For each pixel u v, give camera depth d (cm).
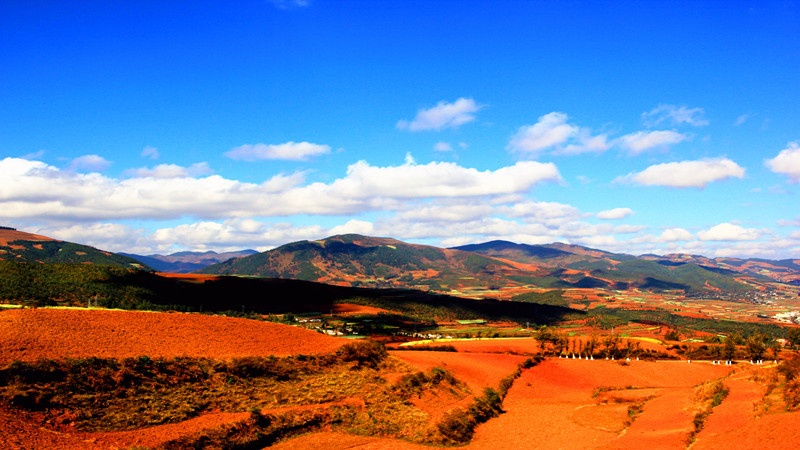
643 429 5519
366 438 5372
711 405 5609
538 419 6831
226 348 6619
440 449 5422
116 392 4731
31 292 12012
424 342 12862
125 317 6794
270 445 4891
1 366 4459
